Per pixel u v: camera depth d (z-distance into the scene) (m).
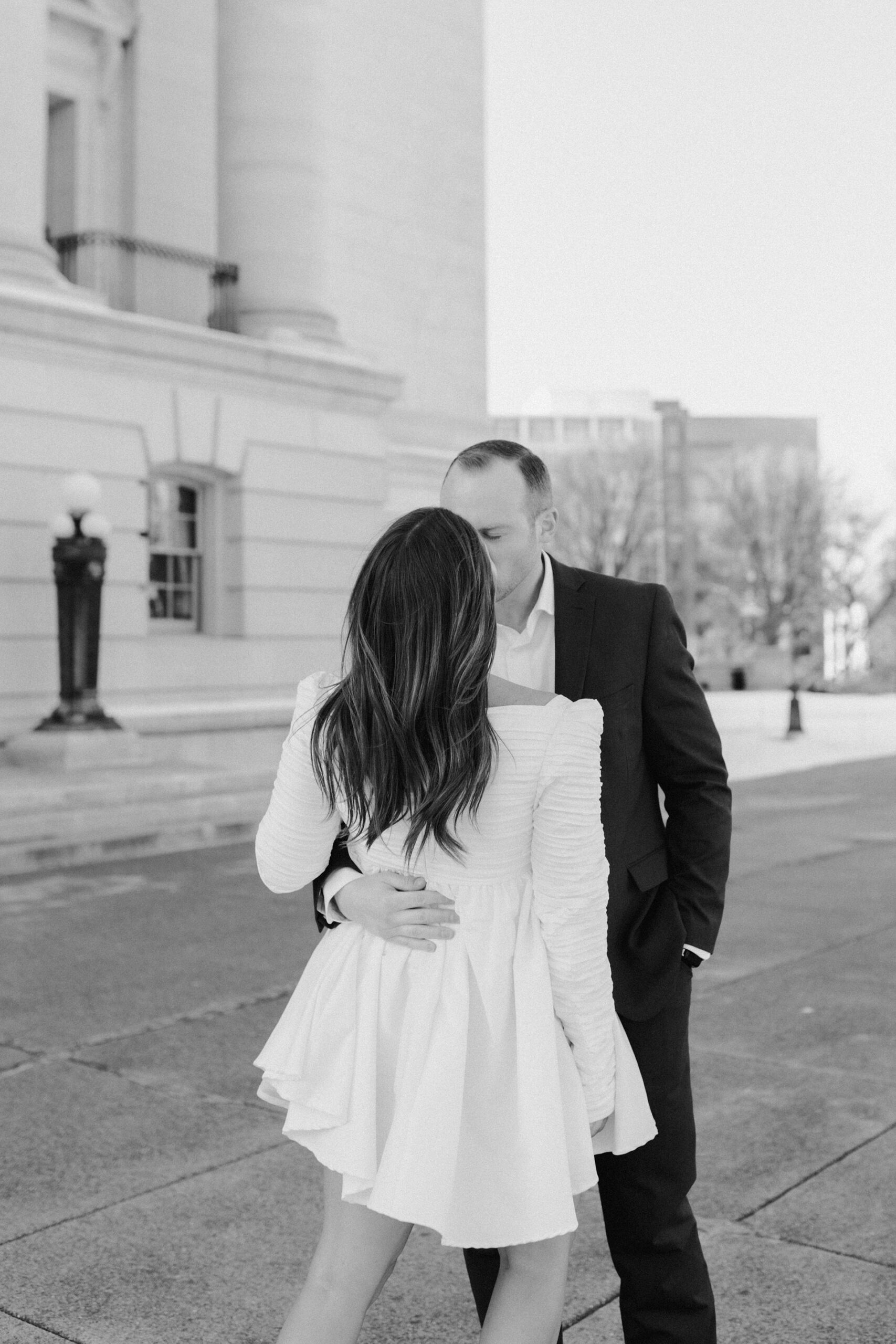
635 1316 2.58
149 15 19.45
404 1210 1.99
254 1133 4.67
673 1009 2.56
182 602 18.00
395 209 22.52
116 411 16.34
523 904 2.21
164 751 16.59
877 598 70.31
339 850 2.33
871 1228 3.82
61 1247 3.72
